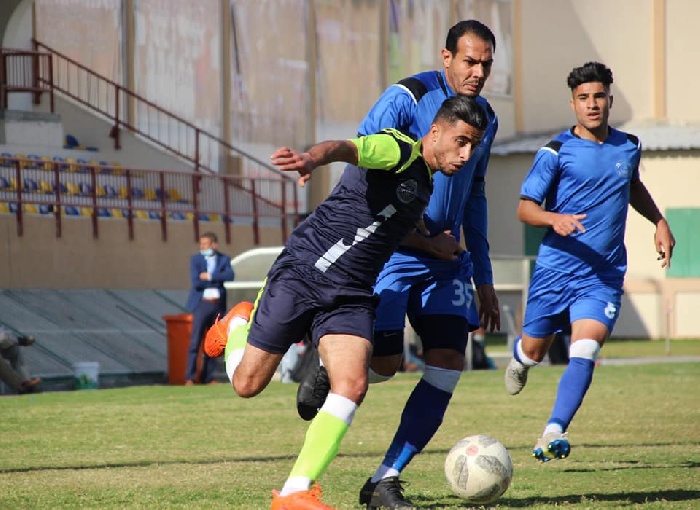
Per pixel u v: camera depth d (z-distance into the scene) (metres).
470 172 15.19
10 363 40.12
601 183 18.53
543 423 25.66
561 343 53.56
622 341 84.06
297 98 82.50
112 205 62.47
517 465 18.45
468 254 15.35
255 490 15.63
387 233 12.68
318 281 12.65
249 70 78.88
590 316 18.23
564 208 18.75
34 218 55.38
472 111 12.56
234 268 48.06
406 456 14.39
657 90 99.75
